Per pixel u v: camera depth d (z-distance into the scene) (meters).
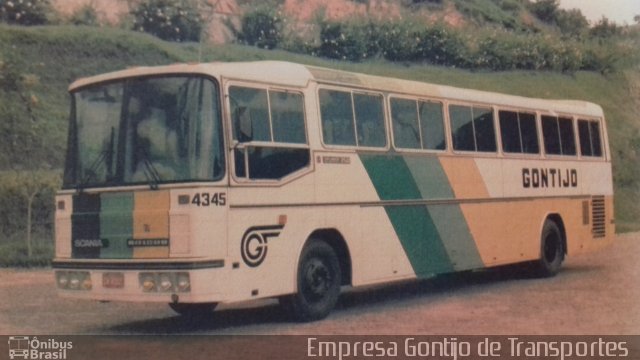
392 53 26.27
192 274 9.69
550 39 27.12
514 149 15.73
